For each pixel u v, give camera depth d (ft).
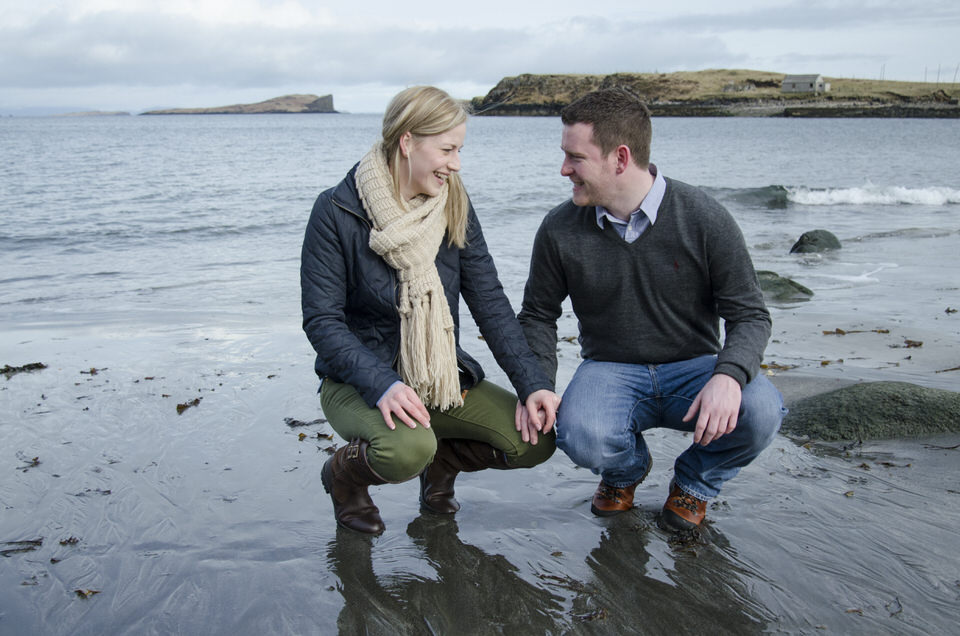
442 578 7.94
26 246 34.99
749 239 37.09
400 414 7.85
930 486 9.94
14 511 9.24
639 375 9.07
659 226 8.47
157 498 9.67
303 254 8.38
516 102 492.54
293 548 8.53
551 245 9.04
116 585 7.72
